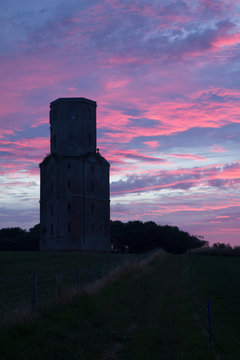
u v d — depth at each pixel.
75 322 13.24
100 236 99.81
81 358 10.32
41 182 102.69
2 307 15.56
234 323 14.86
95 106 105.94
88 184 99.44
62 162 97.38
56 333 11.77
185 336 12.56
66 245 93.19
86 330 12.91
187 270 39.09
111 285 22.70
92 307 15.71
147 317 15.85
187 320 14.93
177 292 23.11
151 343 12.01
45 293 21.62
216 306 18.50
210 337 11.65
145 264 40.00
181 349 11.28
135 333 13.37
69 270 41.25
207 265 46.84
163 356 10.88
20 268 46.34
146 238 136.88
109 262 54.03
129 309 17.16
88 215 98.00
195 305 18.44
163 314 16.39
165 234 138.50
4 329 11.20
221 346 11.44
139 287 24.36
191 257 65.06
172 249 137.75
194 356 10.54
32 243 123.31
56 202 96.44
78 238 94.44
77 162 98.00
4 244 122.88
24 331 11.35
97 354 10.97
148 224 143.75
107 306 16.69
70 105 102.69
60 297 16.06
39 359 9.83
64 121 101.88
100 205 101.44
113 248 139.38
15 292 22.69
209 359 10.25
